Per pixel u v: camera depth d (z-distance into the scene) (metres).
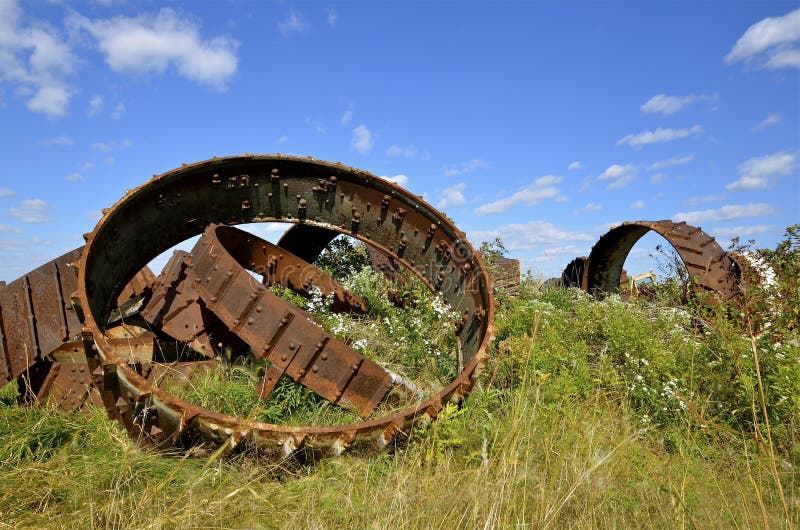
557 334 6.57
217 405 4.58
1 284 5.84
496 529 2.86
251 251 7.42
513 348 5.66
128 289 6.81
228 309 4.86
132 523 2.88
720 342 5.93
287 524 3.03
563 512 3.20
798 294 6.57
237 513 3.12
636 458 3.87
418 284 8.41
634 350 6.08
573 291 10.95
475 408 4.46
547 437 3.90
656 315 8.28
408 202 6.59
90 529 2.88
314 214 6.98
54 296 5.20
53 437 3.99
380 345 6.70
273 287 7.44
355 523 3.04
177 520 2.93
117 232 5.23
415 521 2.98
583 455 3.78
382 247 7.03
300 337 4.56
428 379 5.84
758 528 3.12
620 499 3.38
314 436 3.54
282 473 3.66
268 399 4.71
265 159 6.45
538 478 3.41
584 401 5.02
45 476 3.32
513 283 10.07
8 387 5.12
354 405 4.62
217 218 6.58
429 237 6.59
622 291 12.58
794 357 5.16
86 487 3.21
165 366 5.02
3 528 2.84
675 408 4.99
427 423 3.89
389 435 3.73
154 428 3.70
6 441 3.81
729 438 4.62
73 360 5.21
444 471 3.53
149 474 3.46
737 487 3.68
